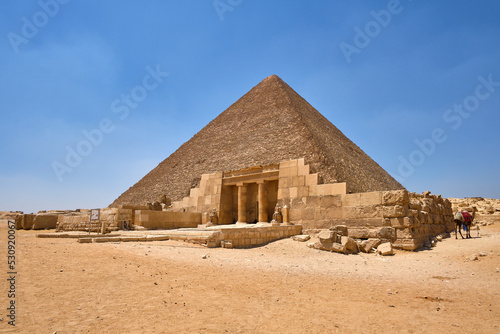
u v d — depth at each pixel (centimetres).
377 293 857
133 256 1069
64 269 820
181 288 784
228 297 748
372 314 673
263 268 1127
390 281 1017
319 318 638
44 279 729
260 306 699
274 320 616
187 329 546
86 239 1378
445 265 1291
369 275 1109
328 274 1100
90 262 914
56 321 532
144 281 801
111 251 1118
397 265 1330
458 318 656
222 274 974
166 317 594
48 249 1053
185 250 1324
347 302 761
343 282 982
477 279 1034
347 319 637
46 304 598
